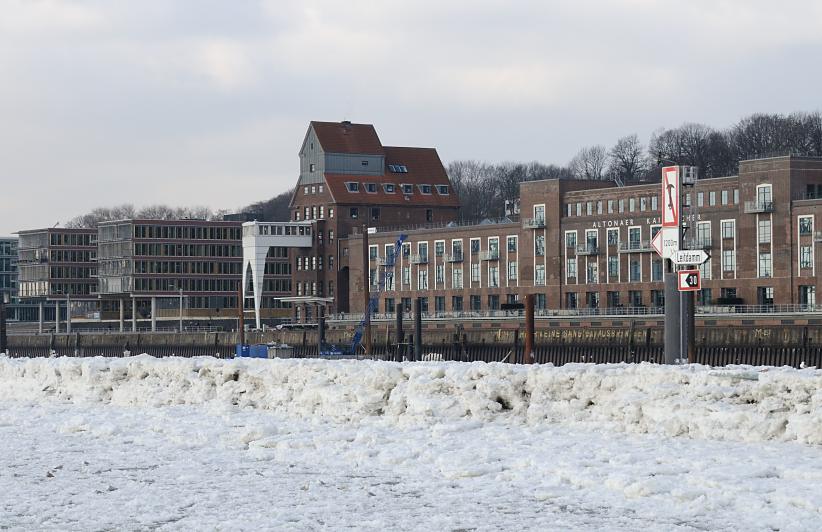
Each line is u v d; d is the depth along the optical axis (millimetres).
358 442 51781
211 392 67062
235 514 39281
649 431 50562
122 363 73562
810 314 188625
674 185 62750
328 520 38094
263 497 41781
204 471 47219
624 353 155625
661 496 39438
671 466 42938
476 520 37594
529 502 39781
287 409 61969
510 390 55375
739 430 48281
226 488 43562
